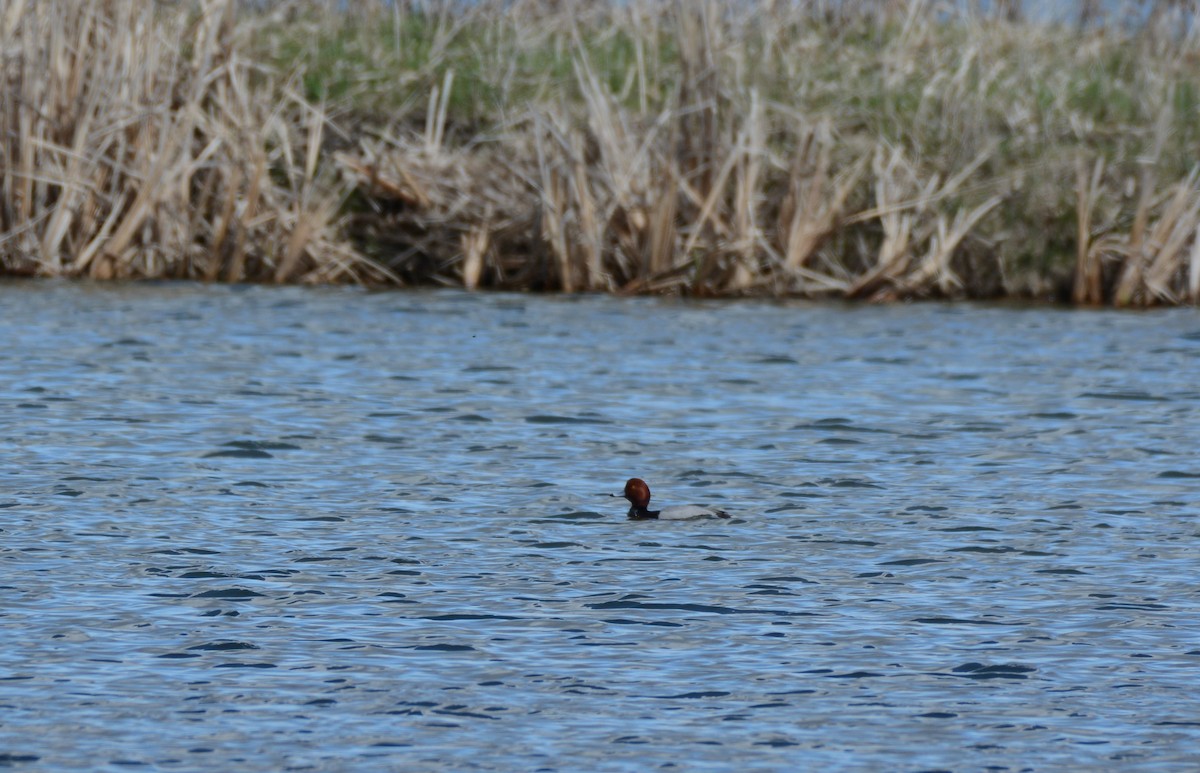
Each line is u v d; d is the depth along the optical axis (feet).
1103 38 386.11
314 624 137.39
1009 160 341.00
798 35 370.32
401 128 348.18
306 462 196.03
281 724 116.47
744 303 317.01
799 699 122.11
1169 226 326.65
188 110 325.83
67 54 326.44
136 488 182.29
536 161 335.67
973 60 360.69
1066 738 115.55
